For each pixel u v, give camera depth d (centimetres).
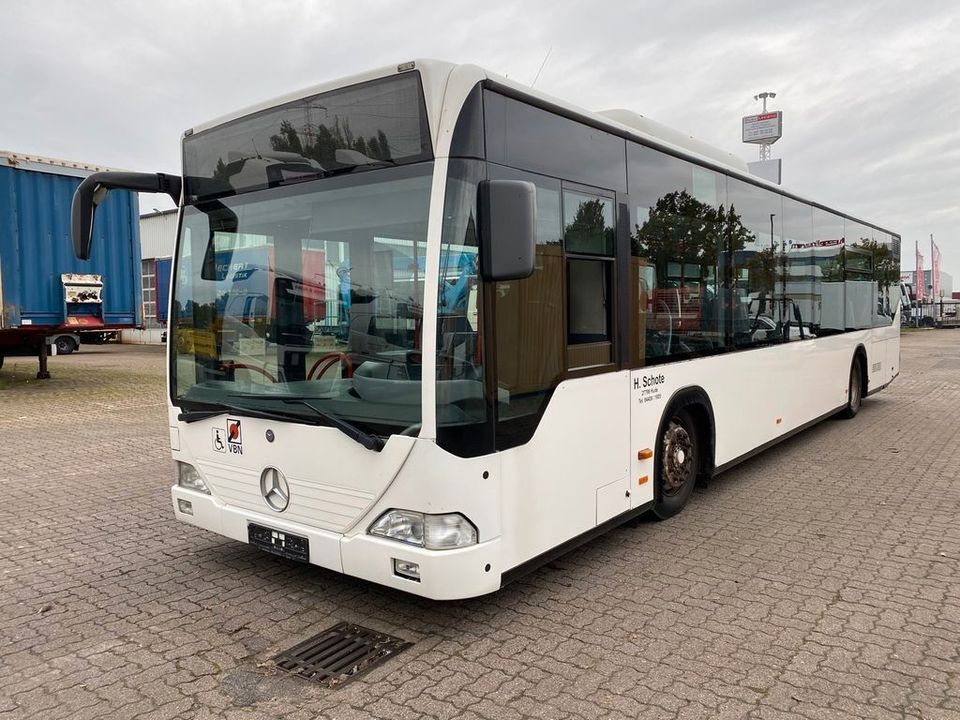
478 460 341
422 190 336
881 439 898
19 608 409
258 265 403
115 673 335
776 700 304
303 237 381
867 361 1072
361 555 355
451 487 333
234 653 354
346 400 359
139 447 877
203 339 434
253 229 406
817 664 334
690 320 555
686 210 547
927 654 343
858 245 1013
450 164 331
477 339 339
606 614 392
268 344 395
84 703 310
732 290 625
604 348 443
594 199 434
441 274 329
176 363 453
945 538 513
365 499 353
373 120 352
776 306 725
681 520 561
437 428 330
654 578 443
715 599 411
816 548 495
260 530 402
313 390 373
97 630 380
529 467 375
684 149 548
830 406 914
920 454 806
